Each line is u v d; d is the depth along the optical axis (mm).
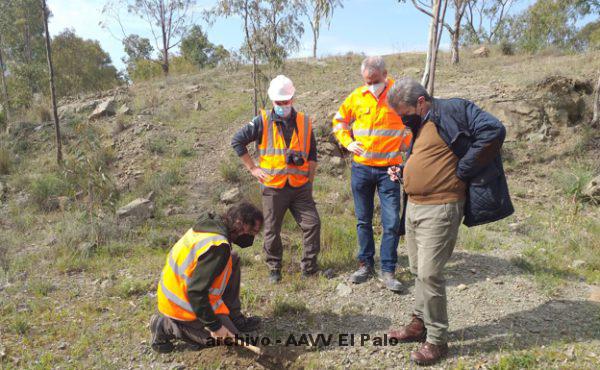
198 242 2881
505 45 18875
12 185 7309
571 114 8805
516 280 4156
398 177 3576
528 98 8984
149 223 5867
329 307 3828
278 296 3971
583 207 6426
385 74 3932
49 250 5059
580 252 4758
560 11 22250
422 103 2863
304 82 13875
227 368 3057
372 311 3748
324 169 7949
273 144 4043
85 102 11289
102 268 4684
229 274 3115
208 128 9758
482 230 5523
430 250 2855
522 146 8352
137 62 22609
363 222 4191
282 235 5383
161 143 8750
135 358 3168
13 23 17109
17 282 4297
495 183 2744
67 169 7094
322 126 8469
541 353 3025
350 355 3160
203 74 15344
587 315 3510
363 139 4000
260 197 6410
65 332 3455
